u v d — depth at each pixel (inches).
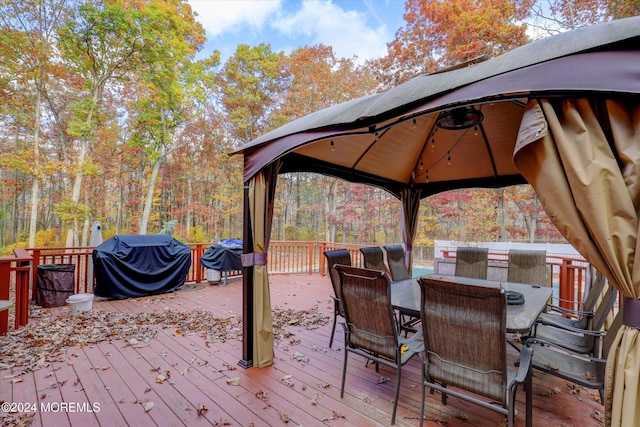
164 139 507.5
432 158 195.2
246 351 112.5
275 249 316.8
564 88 53.3
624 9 289.1
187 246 239.0
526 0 344.5
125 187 606.5
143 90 462.6
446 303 70.3
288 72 611.8
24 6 363.6
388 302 81.7
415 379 104.3
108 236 564.1
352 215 561.6
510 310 92.6
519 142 58.6
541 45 61.4
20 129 462.3
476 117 119.3
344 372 94.0
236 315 172.6
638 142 50.3
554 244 402.0
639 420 49.9
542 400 91.8
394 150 173.3
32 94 414.6
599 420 82.0
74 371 106.3
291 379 103.3
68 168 410.9
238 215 669.9
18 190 524.4
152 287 214.8
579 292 156.4
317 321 165.3
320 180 597.9
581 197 52.6
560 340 104.3
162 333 144.7
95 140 481.7
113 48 425.7
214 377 104.0
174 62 465.4
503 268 167.9
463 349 69.2
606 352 77.6
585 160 52.8
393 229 573.9
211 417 82.2
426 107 71.8
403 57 428.1
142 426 78.2
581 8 322.3
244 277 114.7
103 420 80.4
